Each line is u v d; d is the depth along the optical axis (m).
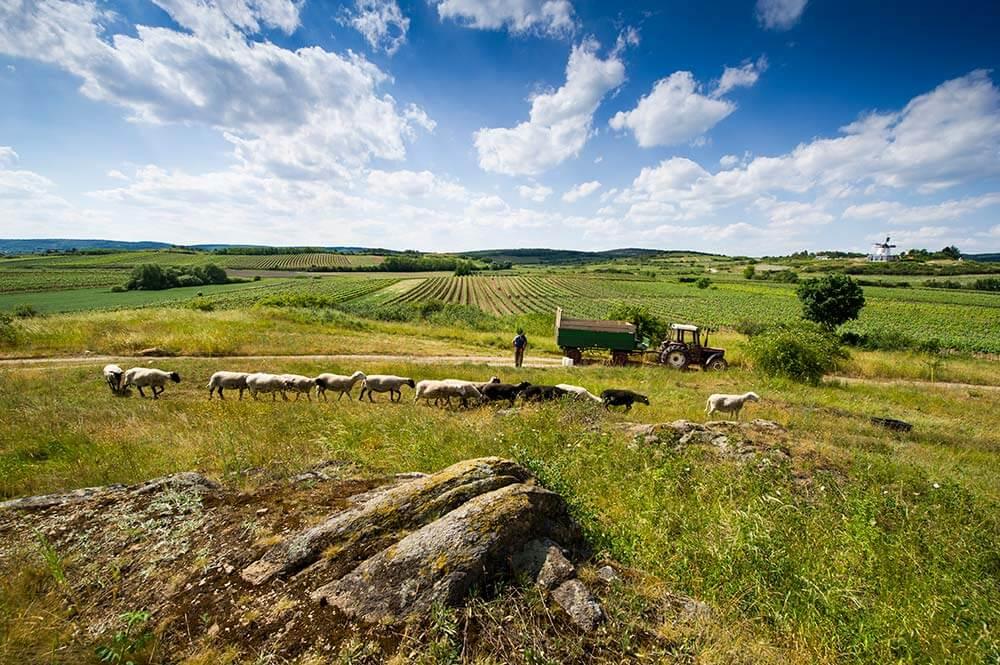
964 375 22.14
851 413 12.83
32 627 2.71
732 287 103.69
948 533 4.93
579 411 9.48
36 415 8.59
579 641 2.61
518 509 3.29
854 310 35.31
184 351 18.42
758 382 17.62
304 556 3.24
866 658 2.89
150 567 3.27
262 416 8.98
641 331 27.39
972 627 3.17
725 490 5.30
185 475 4.71
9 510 3.98
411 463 5.88
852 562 4.04
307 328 25.69
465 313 47.94
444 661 2.45
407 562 2.97
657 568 3.77
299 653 2.55
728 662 2.64
